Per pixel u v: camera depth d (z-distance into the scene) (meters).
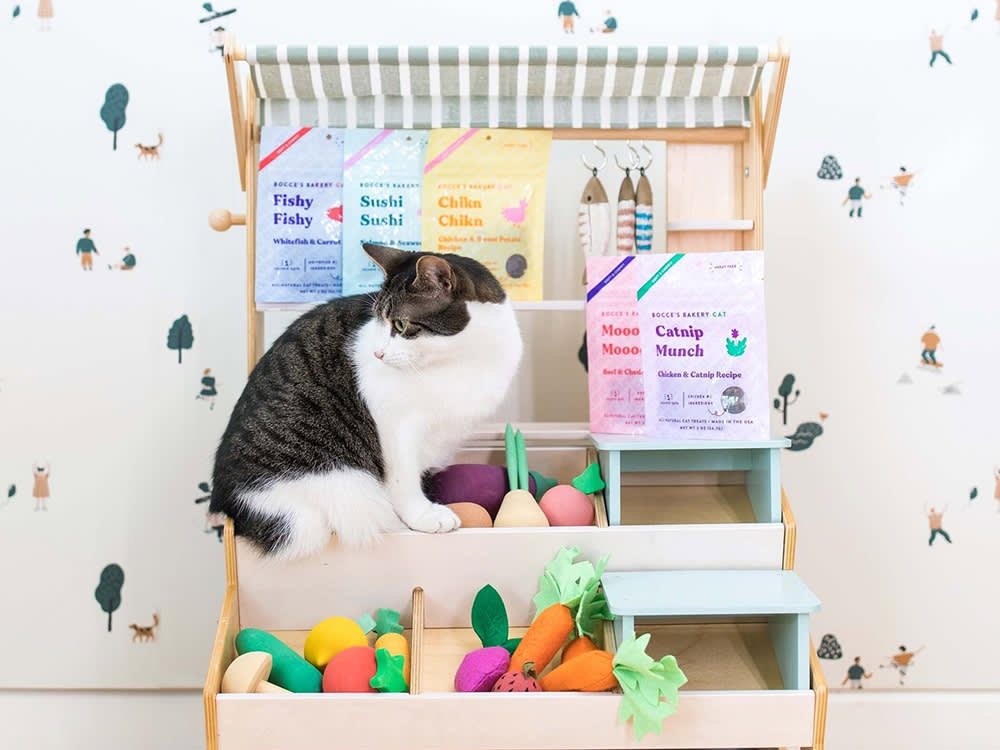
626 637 1.04
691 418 1.23
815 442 1.62
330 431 1.18
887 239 1.59
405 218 1.36
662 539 1.16
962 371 1.60
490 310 1.19
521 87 1.34
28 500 1.59
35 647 1.61
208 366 1.59
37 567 1.60
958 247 1.58
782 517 1.19
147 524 1.60
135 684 1.63
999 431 1.61
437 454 1.25
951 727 1.66
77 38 1.52
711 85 1.34
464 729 1.02
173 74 1.53
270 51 1.27
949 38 1.55
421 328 1.13
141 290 1.57
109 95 1.53
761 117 1.38
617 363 1.30
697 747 1.05
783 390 1.62
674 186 1.42
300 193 1.35
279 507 1.15
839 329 1.61
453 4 1.55
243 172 1.33
